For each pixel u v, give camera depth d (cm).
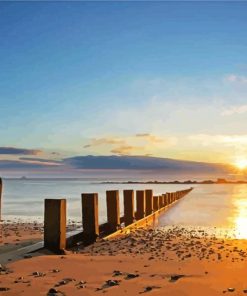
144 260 404
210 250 485
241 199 2116
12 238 596
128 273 338
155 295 271
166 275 333
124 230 696
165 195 1448
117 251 474
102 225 678
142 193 955
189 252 468
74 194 2572
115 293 273
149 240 581
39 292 272
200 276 331
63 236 445
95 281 306
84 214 553
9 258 388
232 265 383
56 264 367
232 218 1063
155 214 1072
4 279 305
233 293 280
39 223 919
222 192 3234
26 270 338
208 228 818
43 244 455
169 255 444
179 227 840
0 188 379
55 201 438
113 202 684
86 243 543
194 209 1395
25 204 1656
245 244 543
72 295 267
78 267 358
